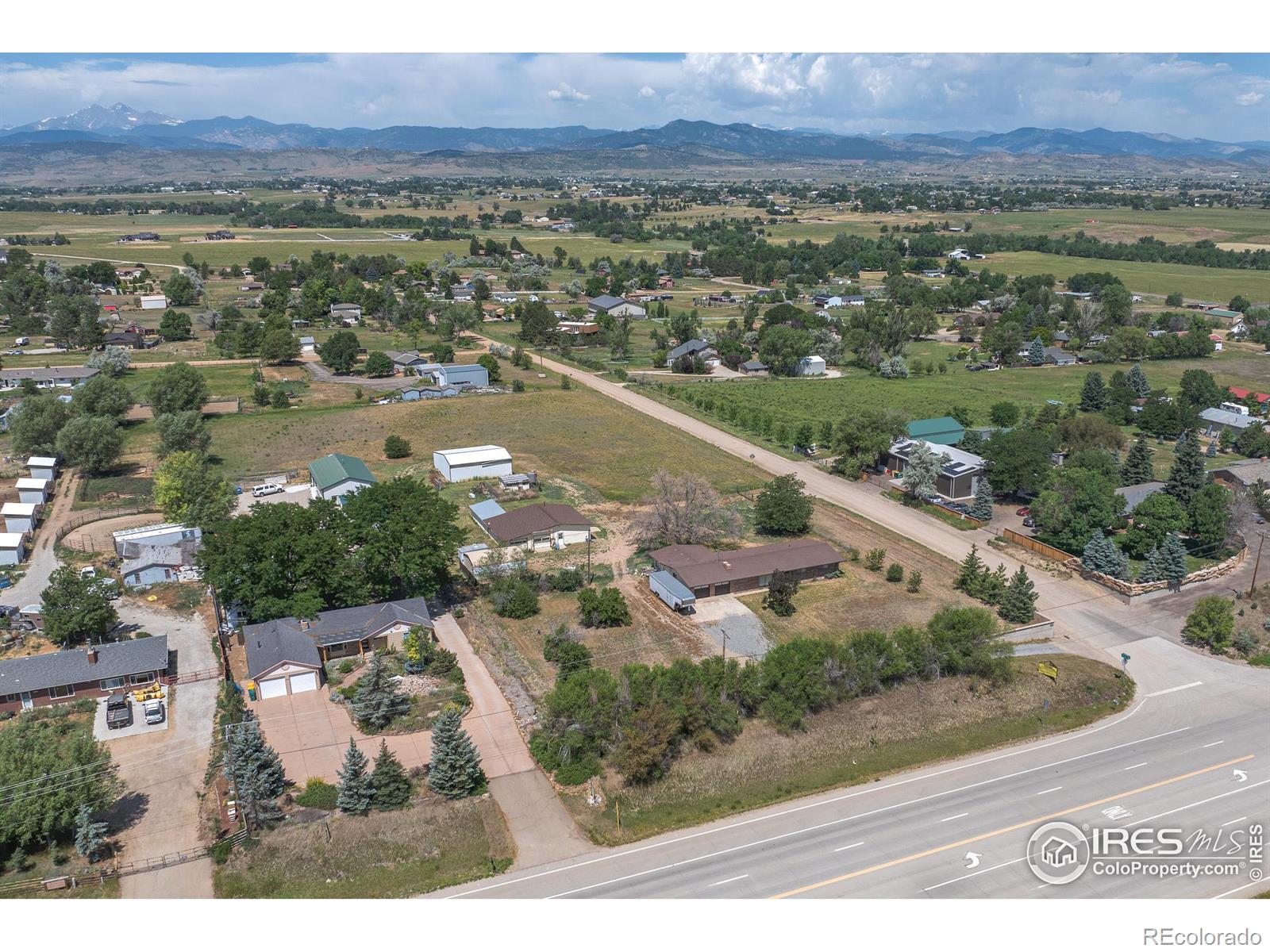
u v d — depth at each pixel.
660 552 86.12
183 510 94.69
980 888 46.56
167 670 67.81
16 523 92.19
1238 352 187.62
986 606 79.31
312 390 155.00
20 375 151.38
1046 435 111.56
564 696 58.25
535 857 49.41
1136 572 85.31
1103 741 60.16
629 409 146.38
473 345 192.12
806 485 111.69
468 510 101.56
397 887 47.00
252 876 47.69
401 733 60.97
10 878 47.62
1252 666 70.00
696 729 58.91
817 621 76.50
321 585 74.19
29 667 63.69
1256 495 97.25
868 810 53.22
